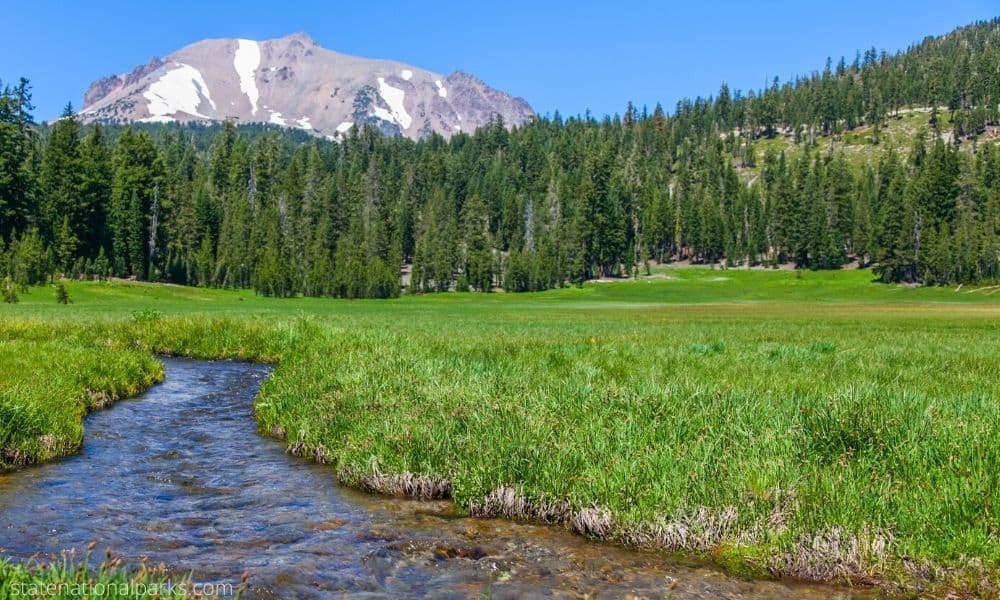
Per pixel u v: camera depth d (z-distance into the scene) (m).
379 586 5.51
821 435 8.15
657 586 5.64
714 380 13.53
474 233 153.62
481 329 34.38
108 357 17.91
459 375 13.75
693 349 20.25
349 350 20.77
